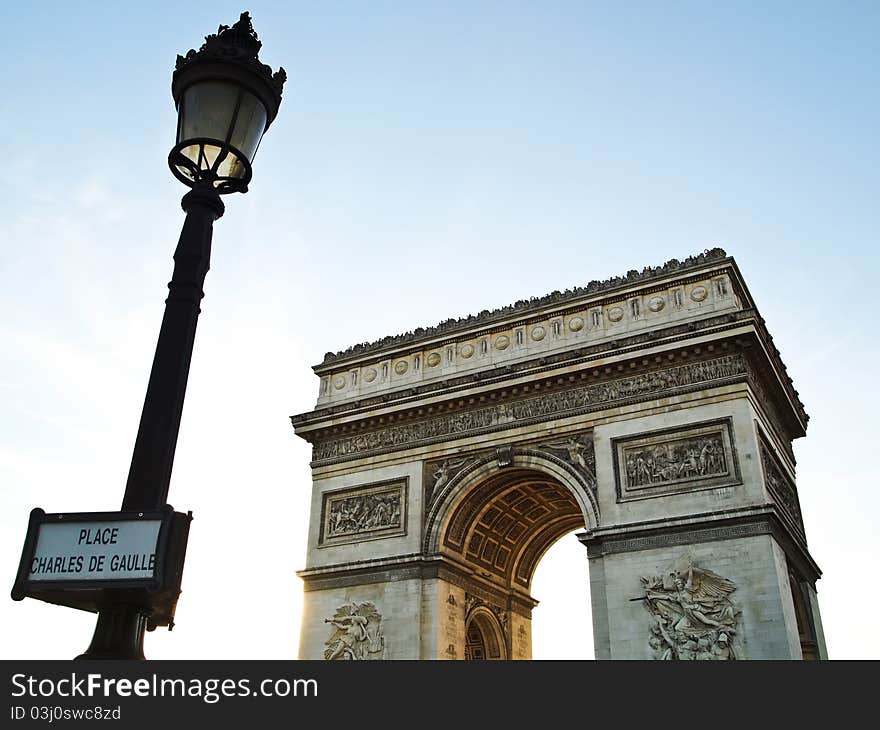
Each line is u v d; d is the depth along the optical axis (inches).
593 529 2883.9
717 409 2861.7
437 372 3550.7
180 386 545.0
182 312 566.6
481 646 3486.7
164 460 520.4
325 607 3248.0
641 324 3191.4
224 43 637.3
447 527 3201.3
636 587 2736.2
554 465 3068.4
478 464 3216.0
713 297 3100.4
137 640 484.4
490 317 3540.8
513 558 3727.9
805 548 3289.9
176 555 465.4
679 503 2797.7
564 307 3371.1
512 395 3260.3
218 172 639.8
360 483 3437.5
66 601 482.6
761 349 2940.5
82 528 465.1
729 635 2549.2
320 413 3597.4
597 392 3110.2
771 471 2989.7
